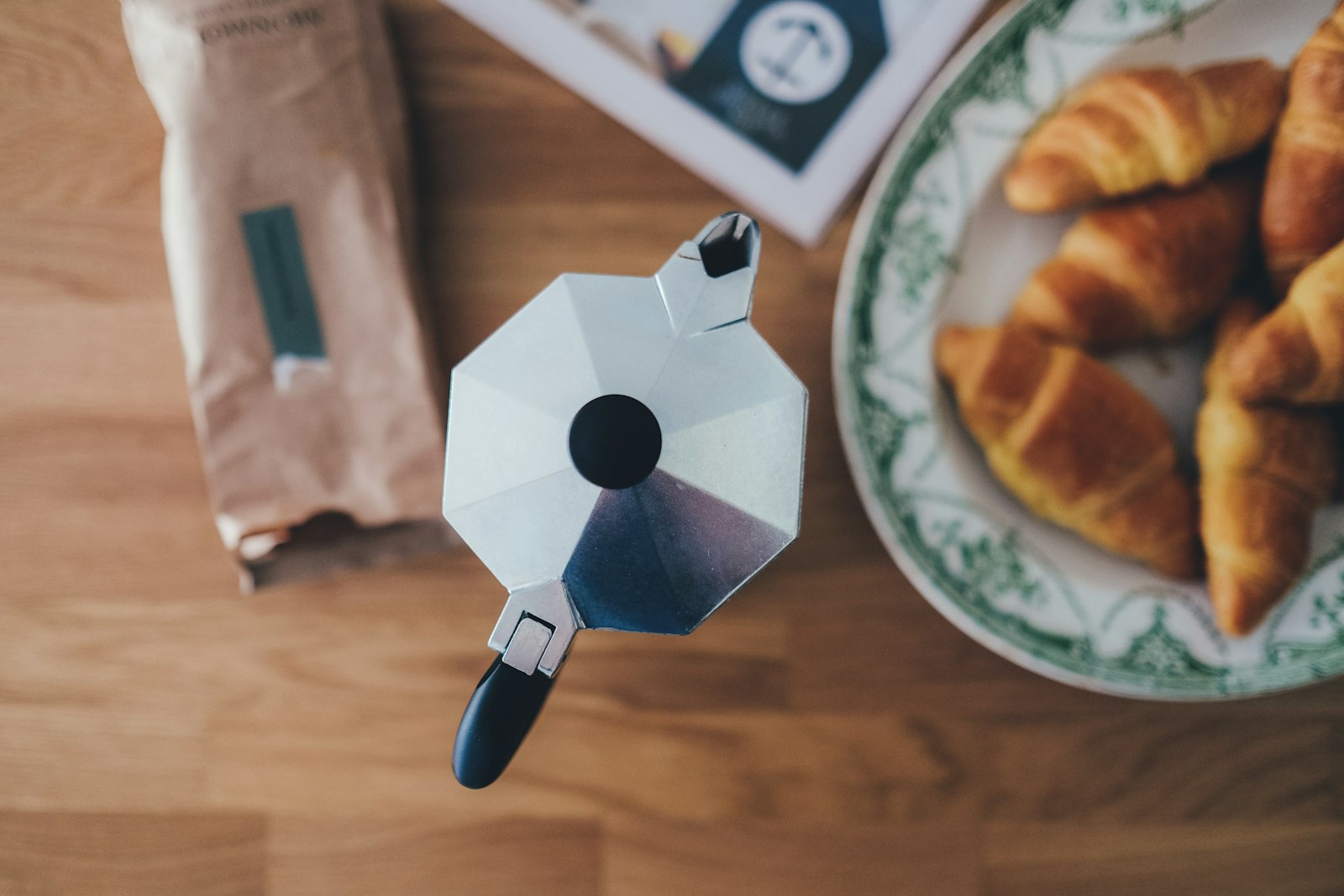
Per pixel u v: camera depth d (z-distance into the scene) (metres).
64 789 0.52
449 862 0.52
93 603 0.52
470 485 0.40
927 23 0.50
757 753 0.52
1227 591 0.47
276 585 0.51
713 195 0.51
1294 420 0.47
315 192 0.48
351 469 0.50
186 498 0.52
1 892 0.53
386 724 0.52
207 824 0.52
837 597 0.52
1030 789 0.51
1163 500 0.48
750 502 0.39
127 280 0.52
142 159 0.52
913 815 0.52
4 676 0.52
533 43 0.51
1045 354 0.48
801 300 0.51
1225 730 0.51
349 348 0.49
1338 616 0.48
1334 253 0.45
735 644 0.52
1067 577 0.49
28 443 0.52
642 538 0.39
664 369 0.39
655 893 0.52
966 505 0.49
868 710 0.52
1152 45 0.48
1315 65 0.45
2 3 0.51
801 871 0.52
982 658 0.51
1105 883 0.51
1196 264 0.47
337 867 0.52
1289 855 0.51
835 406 0.51
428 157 0.51
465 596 0.52
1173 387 0.49
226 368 0.49
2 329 0.52
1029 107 0.48
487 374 0.40
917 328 0.49
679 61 0.51
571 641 0.39
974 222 0.49
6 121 0.51
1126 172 0.46
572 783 0.52
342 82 0.48
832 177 0.51
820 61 0.51
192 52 0.47
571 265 0.51
